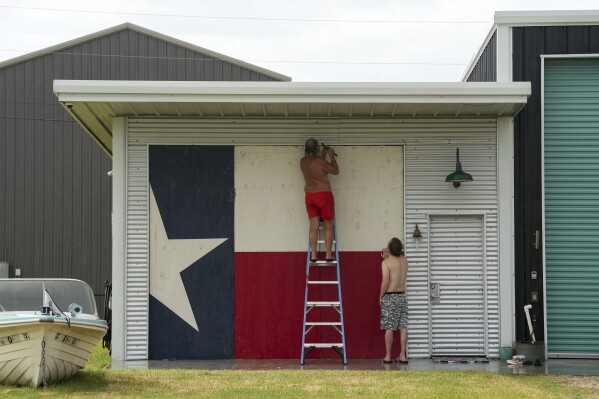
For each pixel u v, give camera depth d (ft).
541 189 46.93
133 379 38.09
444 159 46.91
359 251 46.44
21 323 34.78
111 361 45.37
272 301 46.16
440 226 46.78
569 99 47.67
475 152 46.93
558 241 47.14
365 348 46.11
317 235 45.83
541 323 46.44
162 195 46.47
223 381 37.52
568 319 46.80
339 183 46.70
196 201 46.52
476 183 46.83
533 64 47.55
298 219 46.50
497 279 46.50
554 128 47.57
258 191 46.60
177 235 46.37
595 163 47.42
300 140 46.85
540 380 38.45
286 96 43.32
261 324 46.09
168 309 46.09
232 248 46.39
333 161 45.55
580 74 47.78
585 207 47.21
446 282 46.47
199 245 46.37
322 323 44.47
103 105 44.37
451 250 46.68
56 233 76.84
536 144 47.19
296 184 46.65
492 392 34.78
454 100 43.55
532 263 46.75
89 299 39.29
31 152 77.41
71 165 77.51
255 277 46.26
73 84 42.78
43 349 34.96
